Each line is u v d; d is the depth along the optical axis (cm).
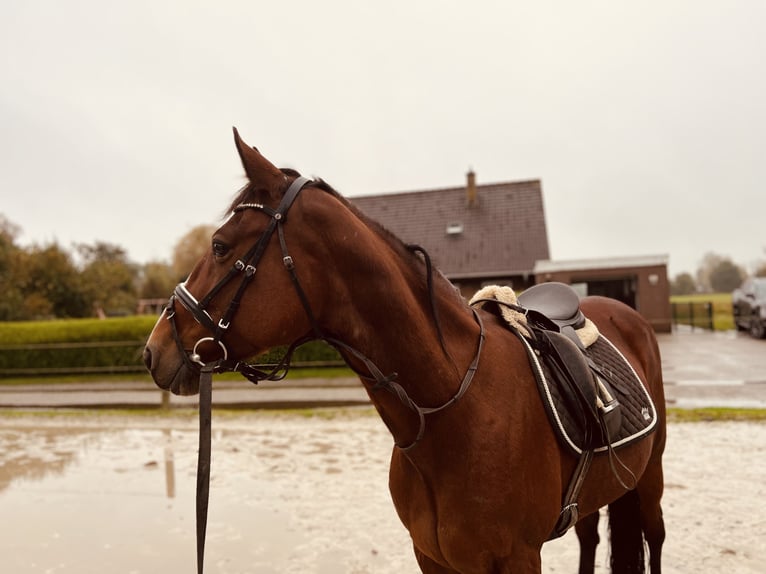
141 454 612
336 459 562
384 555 342
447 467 156
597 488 194
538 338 191
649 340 271
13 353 1320
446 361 158
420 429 152
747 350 1299
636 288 1875
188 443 665
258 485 483
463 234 2177
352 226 153
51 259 2581
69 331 1329
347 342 155
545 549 336
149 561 341
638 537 231
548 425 171
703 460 498
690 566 303
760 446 539
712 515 373
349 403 888
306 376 1169
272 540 367
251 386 1096
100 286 2834
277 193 150
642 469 214
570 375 181
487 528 154
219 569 328
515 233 2127
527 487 159
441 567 176
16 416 846
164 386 149
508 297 205
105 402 986
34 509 435
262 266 145
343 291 151
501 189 2305
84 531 389
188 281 153
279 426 724
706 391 830
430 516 162
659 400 262
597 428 183
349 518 403
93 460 586
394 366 154
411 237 2219
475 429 156
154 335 152
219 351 146
